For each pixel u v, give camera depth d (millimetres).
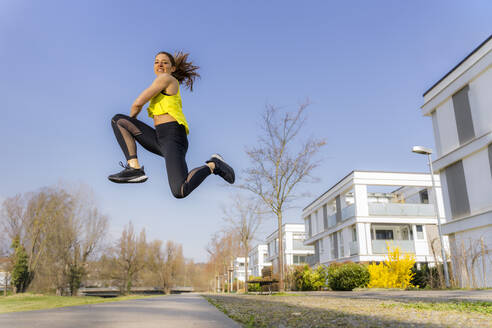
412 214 24891
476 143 15367
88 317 3619
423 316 3779
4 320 3297
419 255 24156
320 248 33312
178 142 2361
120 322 3189
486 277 14172
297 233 44625
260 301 7695
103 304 6227
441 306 4918
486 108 15031
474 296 7879
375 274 17375
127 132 2381
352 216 25203
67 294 31453
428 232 24828
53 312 4297
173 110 2387
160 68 2621
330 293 13102
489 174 14883
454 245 15453
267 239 55812
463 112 16312
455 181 16797
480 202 15281
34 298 20188
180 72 2764
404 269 16781
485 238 14766
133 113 2373
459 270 14578
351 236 26562
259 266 62031
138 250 49250
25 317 3604
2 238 31484
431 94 18391
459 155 16312
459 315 3816
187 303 6637
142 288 57031
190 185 2264
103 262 38719
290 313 4441
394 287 16719
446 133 17438
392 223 24812
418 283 17203
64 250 31781
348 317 3803
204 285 71312
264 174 15852
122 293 44531
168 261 59312
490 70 14852
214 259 48688
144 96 2297
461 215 16328
